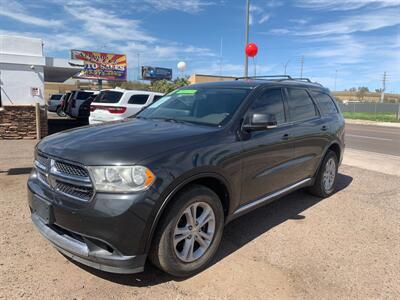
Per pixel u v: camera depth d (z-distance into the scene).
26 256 3.35
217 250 3.65
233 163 3.38
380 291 2.99
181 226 3.06
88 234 2.66
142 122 3.88
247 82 4.47
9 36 12.88
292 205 5.18
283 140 4.18
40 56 13.31
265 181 3.97
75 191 2.79
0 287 2.84
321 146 5.14
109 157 2.68
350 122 31.86
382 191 6.10
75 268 3.18
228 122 3.58
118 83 53.06
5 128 11.88
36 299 2.71
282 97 4.48
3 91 12.91
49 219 2.89
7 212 4.43
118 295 2.81
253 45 10.88
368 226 4.43
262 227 4.30
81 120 20.00
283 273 3.23
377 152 11.38
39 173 3.21
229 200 3.44
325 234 4.14
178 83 31.81
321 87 5.75
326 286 3.04
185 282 3.03
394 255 3.65
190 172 2.90
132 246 2.65
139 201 2.62
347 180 6.89
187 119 3.93
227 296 2.85
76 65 14.77
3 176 6.20
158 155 2.79
